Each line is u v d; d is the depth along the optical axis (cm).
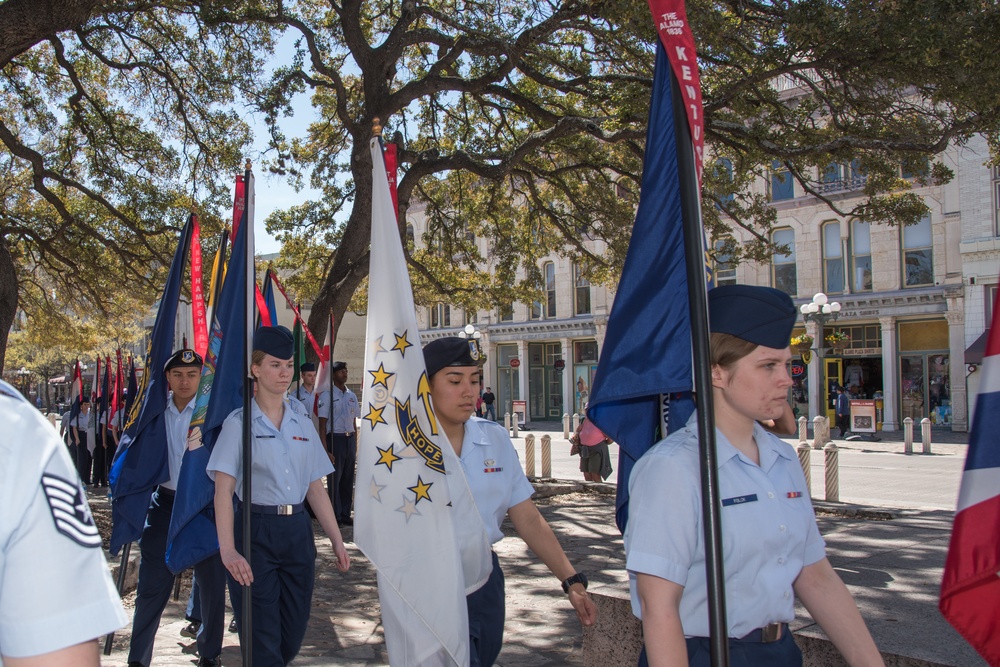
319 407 1155
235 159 1580
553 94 1655
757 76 1079
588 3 1148
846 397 2738
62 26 856
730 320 237
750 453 248
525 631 640
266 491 452
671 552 222
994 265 2714
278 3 1377
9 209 1966
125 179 1631
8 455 133
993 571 212
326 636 627
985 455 215
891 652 394
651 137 273
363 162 1407
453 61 1491
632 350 270
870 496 1395
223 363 471
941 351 2919
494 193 1822
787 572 239
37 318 2600
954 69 927
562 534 1046
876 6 906
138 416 573
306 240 1841
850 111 1186
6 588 130
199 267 580
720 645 214
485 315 4278
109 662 555
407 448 363
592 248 3778
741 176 1386
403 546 357
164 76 1520
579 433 1490
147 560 527
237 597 440
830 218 3089
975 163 2742
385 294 376
